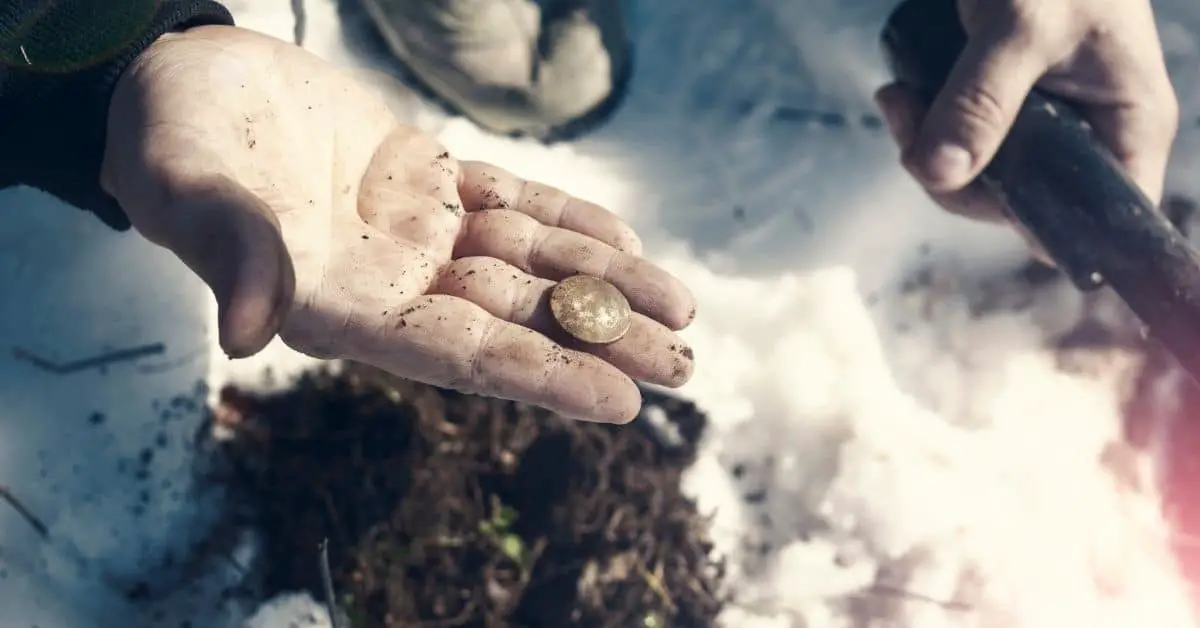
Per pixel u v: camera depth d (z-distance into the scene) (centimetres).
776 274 56
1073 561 54
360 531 49
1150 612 54
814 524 52
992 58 50
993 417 55
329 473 49
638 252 47
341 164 45
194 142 40
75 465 47
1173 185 58
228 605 47
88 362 48
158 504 47
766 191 57
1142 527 55
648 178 57
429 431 50
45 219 49
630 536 51
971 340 56
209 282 37
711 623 51
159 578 47
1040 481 54
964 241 57
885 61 59
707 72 59
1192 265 48
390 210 45
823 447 53
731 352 54
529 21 55
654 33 59
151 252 49
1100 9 50
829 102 59
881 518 52
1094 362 56
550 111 56
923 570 52
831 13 60
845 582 52
